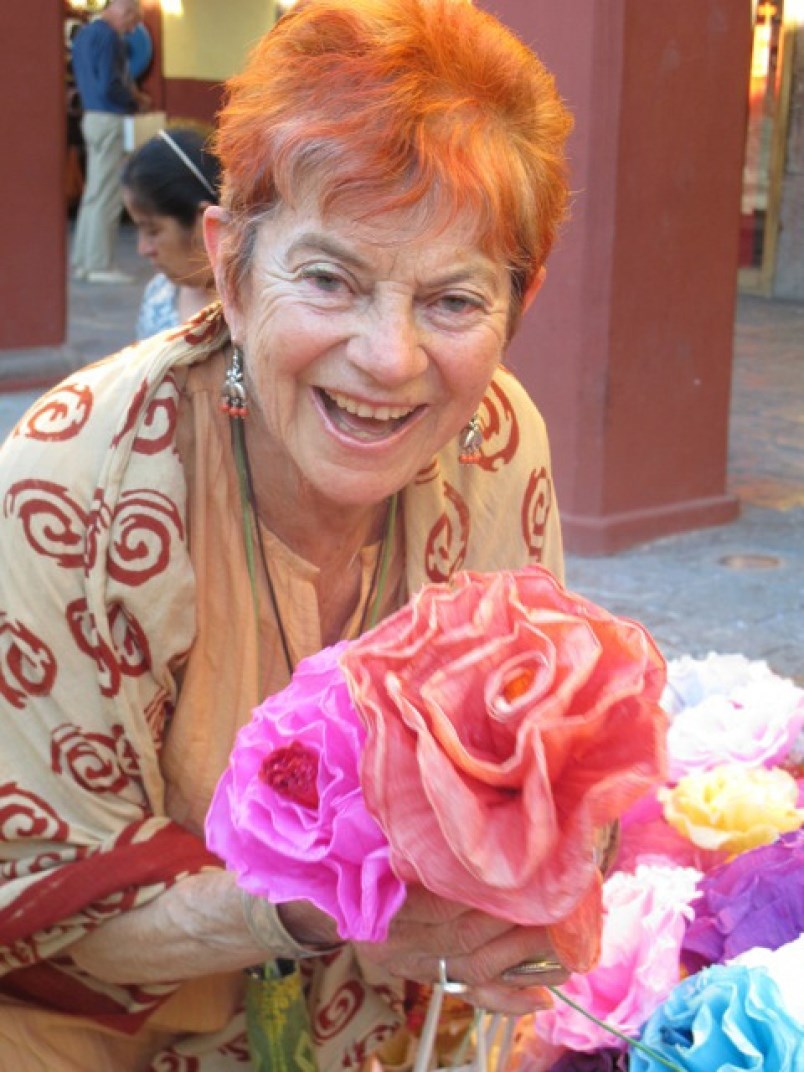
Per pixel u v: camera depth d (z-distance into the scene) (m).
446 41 1.28
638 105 5.30
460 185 1.27
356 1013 1.66
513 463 1.67
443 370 1.33
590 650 1.04
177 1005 1.62
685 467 5.83
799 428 7.65
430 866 1.03
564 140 1.38
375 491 1.37
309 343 1.31
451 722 1.03
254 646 1.54
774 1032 1.27
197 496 1.50
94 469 1.46
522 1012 1.25
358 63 1.26
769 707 1.82
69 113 15.92
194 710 1.54
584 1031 1.45
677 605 5.08
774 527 5.95
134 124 11.70
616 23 5.17
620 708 1.07
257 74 1.32
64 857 1.49
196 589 1.49
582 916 1.13
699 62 5.41
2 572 1.47
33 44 7.63
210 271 1.62
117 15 11.62
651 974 1.43
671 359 5.67
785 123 11.77
